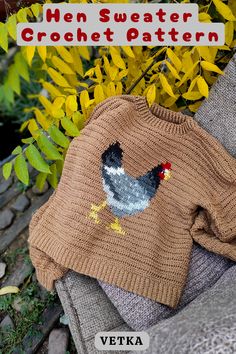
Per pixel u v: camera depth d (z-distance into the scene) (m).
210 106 0.86
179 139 0.86
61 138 0.86
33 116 1.37
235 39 1.00
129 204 0.82
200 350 0.53
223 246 0.80
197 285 0.81
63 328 1.04
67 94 1.06
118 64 0.88
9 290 1.10
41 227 0.83
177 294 0.79
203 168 0.85
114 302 0.78
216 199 0.84
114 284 0.78
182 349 0.54
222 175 0.83
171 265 0.81
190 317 0.59
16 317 1.07
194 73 0.93
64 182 0.84
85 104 0.89
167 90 0.86
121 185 0.82
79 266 0.78
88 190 0.79
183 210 0.84
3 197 1.27
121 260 0.79
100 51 1.05
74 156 0.83
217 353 0.52
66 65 0.91
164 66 1.00
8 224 1.22
